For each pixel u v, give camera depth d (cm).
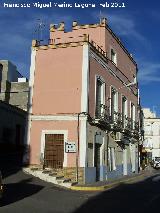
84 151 2116
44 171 1989
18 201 1286
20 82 3441
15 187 1596
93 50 2364
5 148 2683
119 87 3025
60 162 2159
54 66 2292
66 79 2248
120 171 2911
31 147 2217
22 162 2212
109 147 2619
